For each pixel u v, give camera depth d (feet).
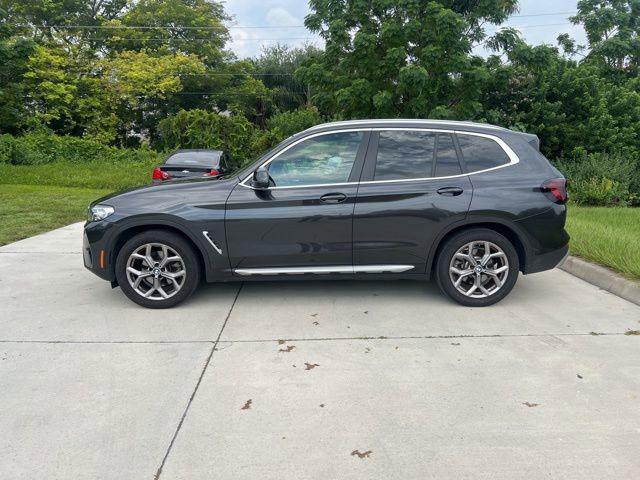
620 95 60.59
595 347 13.65
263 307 16.89
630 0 94.22
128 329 15.01
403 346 13.76
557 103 55.57
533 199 16.35
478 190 16.31
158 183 17.93
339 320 15.69
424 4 45.96
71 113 101.30
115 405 10.80
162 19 121.29
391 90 47.47
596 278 19.43
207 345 13.88
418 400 10.99
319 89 52.60
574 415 10.40
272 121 91.35
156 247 16.62
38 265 22.12
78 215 34.88
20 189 48.88
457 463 8.92
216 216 16.19
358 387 11.55
